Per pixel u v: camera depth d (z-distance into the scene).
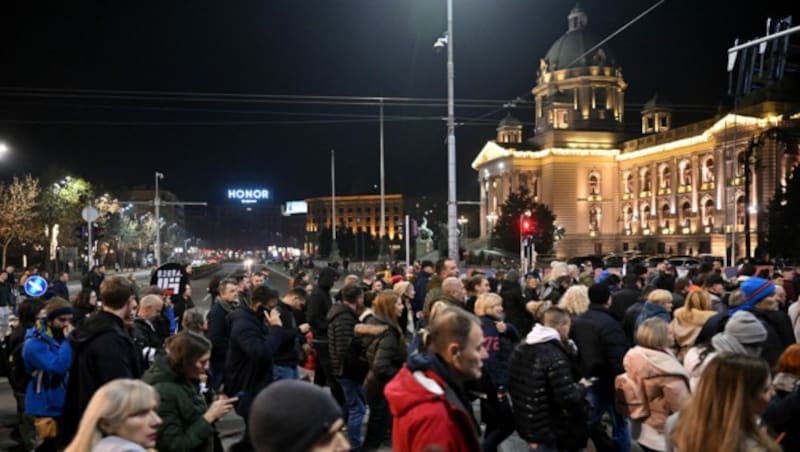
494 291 12.48
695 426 3.40
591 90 98.31
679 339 7.69
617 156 95.19
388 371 6.88
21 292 30.22
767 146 67.56
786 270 15.74
